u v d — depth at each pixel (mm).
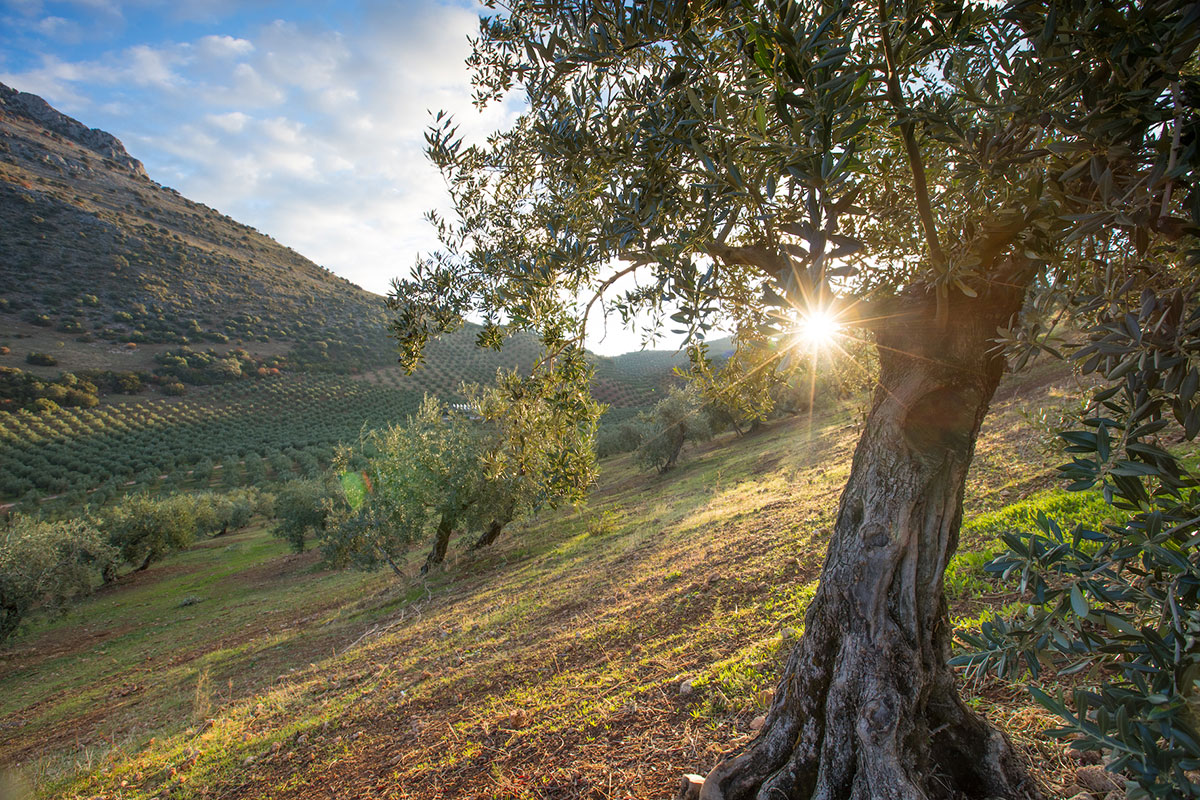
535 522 27234
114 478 73438
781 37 1354
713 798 2781
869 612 2533
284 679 12406
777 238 1789
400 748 6383
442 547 22984
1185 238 1636
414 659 10508
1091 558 1588
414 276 3883
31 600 25641
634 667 6434
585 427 3861
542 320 3408
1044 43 1318
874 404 2818
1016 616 1947
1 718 16406
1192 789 1351
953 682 2756
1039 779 2820
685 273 2104
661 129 1920
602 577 12234
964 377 2557
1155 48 1244
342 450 29703
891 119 1874
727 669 5309
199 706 11438
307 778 6453
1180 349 1288
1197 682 1479
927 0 1529
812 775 2658
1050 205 1743
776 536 10188
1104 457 1452
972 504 7883
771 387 3602
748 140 1662
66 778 9406
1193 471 5285
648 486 33656
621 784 3975
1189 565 1369
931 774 2564
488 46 3354
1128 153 1376
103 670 19719
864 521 2645
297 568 34812
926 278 2334
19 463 71562
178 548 43719
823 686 2684
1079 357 1468
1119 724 1450
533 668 7668
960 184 2068
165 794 7395
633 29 1794
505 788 4508
